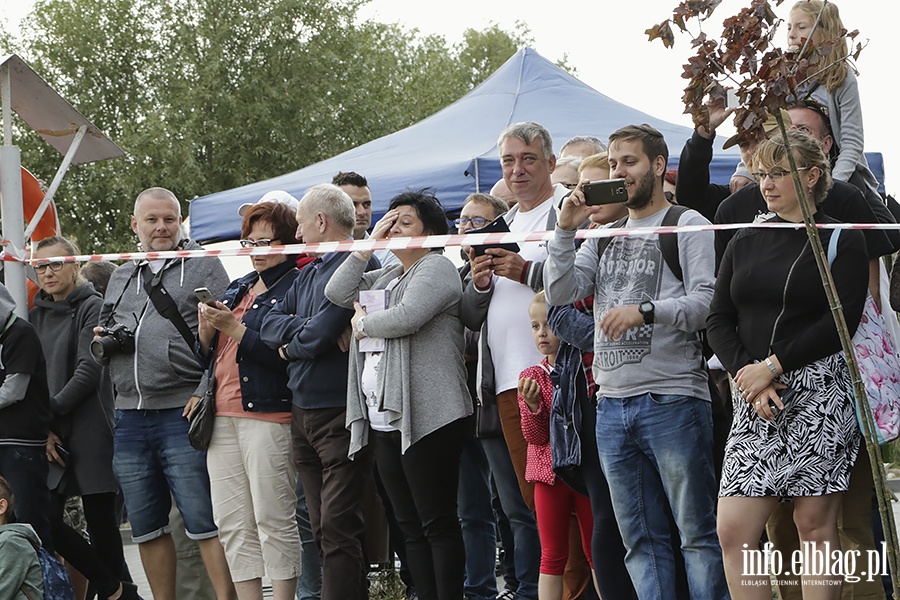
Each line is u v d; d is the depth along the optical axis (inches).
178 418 358.0
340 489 322.3
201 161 1640.0
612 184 261.1
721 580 257.0
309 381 325.7
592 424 284.2
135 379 359.6
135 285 371.9
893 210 329.4
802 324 236.5
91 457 385.7
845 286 233.9
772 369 234.2
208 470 344.8
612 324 259.1
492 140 589.3
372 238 324.8
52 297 403.2
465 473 354.3
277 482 335.0
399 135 636.1
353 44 1721.2
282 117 1646.2
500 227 311.6
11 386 355.3
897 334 278.2
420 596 318.0
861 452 253.0
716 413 272.7
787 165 236.8
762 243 243.0
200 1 1662.2
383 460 319.3
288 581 334.3
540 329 302.5
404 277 320.2
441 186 533.3
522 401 302.2
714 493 261.0
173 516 401.7
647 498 267.4
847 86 313.1
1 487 342.3
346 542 320.8
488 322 327.9
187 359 358.9
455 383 315.3
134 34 1710.1
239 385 337.4
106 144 427.2
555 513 304.0
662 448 260.7
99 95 1702.8
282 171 1646.2
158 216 367.9
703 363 267.6
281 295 345.4
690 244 266.1
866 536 269.3
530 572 341.4
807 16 310.8
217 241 606.5
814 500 235.5
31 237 448.5
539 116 611.2
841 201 264.5
